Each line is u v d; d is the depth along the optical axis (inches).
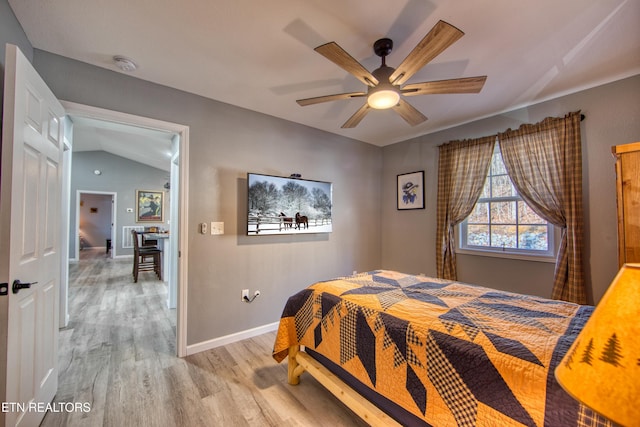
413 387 49.7
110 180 333.4
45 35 70.8
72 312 142.9
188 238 100.2
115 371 87.7
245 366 91.6
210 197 106.1
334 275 148.8
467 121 131.0
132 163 346.9
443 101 109.1
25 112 55.4
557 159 101.9
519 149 112.2
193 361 94.6
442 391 45.7
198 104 104.2
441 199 139.3
